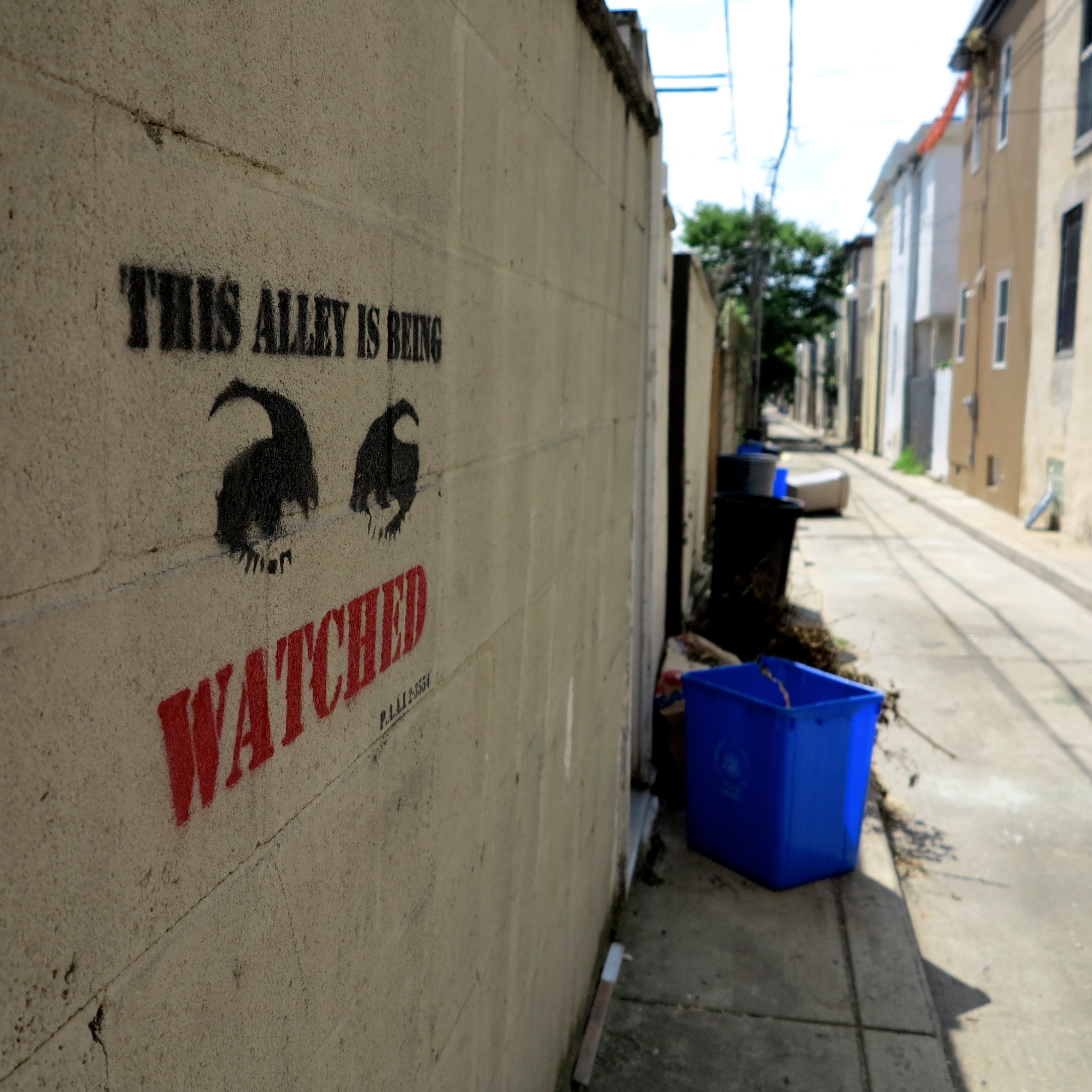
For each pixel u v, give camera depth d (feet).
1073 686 24.34
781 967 12.78
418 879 5.71
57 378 2.58
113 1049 2.95
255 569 3.64
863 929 13.61
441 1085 6.35
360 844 4.81
